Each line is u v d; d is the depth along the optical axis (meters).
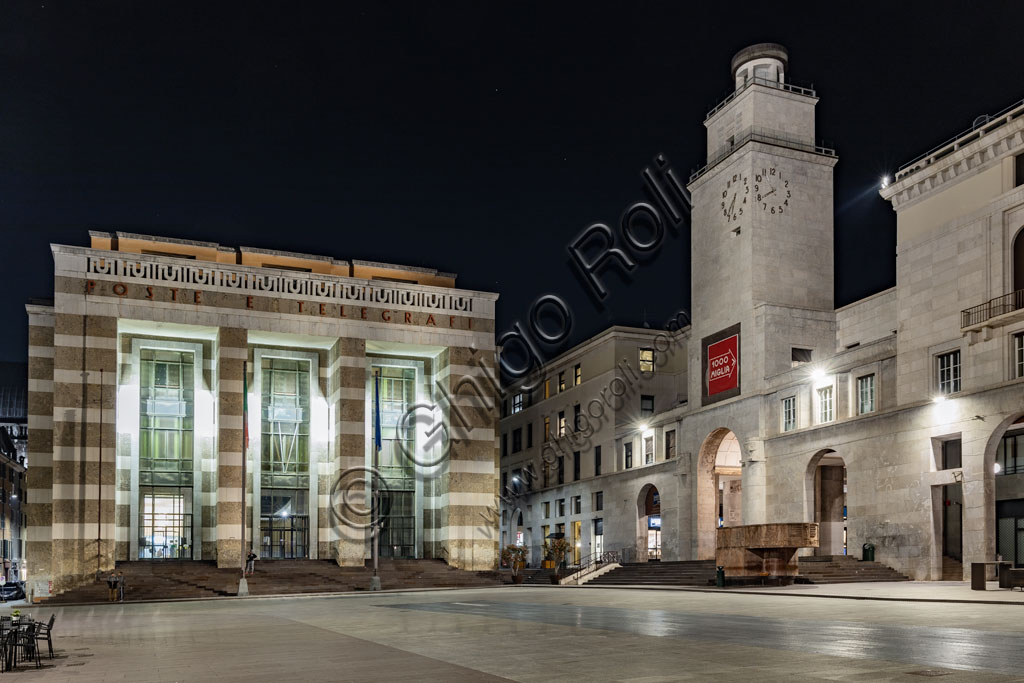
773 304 55.38
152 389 60.16
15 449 110.06
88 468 53.81
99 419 54.53
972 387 40.56
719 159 60.94
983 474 39.19
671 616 25.41
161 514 58.97
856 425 47.09
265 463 61.91
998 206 40.38
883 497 44.97
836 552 53.91
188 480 59.88
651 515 68.94
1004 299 39.56
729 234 59.66
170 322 57.09
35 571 53.28
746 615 25.08
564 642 18.58
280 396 63.16
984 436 39.31
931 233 44.12
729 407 57.94
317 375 63.88
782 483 52.53
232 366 58.25
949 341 42.28
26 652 17.19
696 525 60.59
